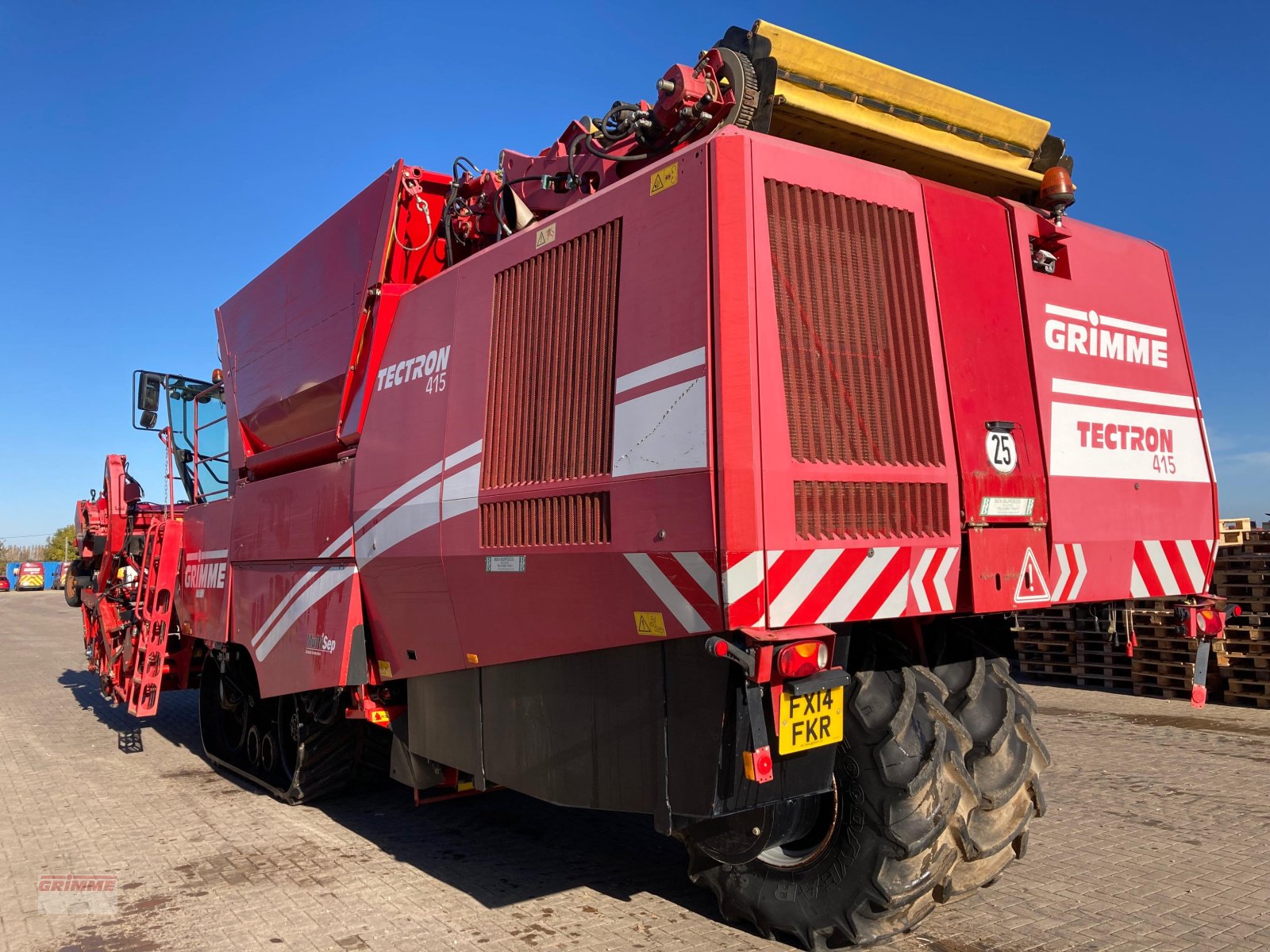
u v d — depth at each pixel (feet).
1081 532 11.85
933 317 10.90
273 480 18.99
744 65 11.06
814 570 9.37
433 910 13.37
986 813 11.50
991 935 12.07
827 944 11.55
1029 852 15.51
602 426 10.68
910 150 12.28
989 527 10.90
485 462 12.53
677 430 9.55
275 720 21.34
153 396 26.25
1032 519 11.32
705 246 9.52
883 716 10.77
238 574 20.58
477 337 13.07
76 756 25.75
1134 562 12.55
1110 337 12.85
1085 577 11.87
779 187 9.93
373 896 13.98
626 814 18.79
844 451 9.84
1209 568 13.75
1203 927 12.28
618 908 13.39
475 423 12.83
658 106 11.62
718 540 8.96
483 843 16.78
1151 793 19.31
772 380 9.39
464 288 13.64
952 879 11.67
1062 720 27.30
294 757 20.27
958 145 12.68
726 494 8.93
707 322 9.36
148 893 14.26
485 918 13.03
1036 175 13.42
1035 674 35.58
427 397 14.01
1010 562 11.03
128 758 25.52
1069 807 18.26
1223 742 24.08
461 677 13.44
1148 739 24.58
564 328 11.53
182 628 25.63
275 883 14.67
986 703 11.82
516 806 19.49
